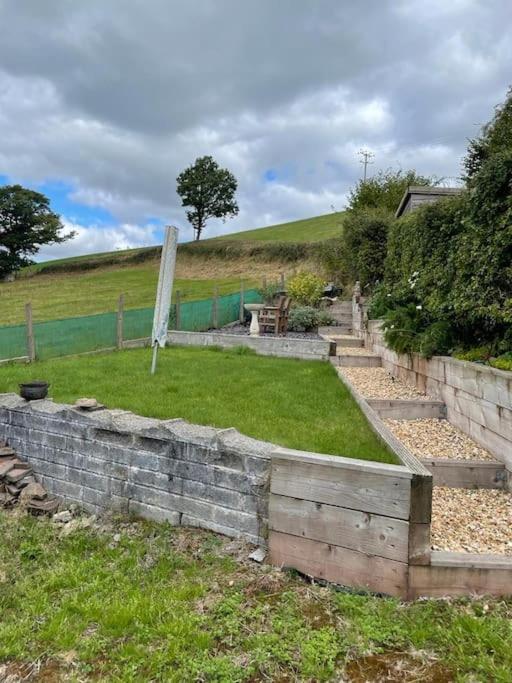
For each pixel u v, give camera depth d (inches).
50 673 81.7
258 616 91.8
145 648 85.1
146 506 137.1
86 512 149.6
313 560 104.3
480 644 80.3
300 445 144.2
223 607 94.6
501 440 144.0
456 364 181.5
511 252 163.9
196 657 82.1
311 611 93.4
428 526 92.9
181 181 1947.6
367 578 97.8
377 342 325.4
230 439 122.2
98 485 148.0
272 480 110.4
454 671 76.2
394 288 342.0
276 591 100.0
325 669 78.1
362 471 98.0
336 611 93.0
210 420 169.9
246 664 80.3
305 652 81.6
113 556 118.2
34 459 165.3
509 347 172.9
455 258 201.2
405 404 195.9
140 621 92.1
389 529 95.3
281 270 995.9
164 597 99.0
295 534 107.0
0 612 98.3
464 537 108.0
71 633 90.2
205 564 111.3
